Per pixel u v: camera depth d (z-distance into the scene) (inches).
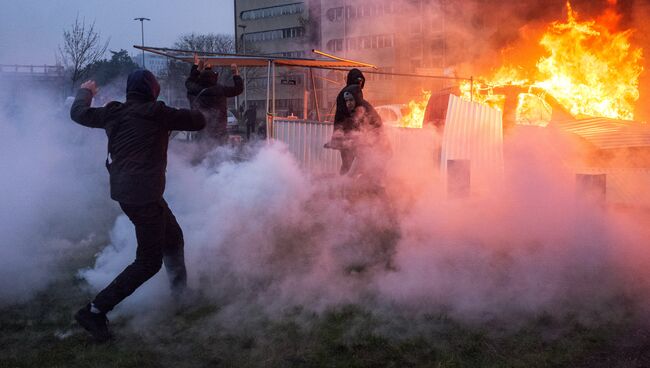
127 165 117.6
